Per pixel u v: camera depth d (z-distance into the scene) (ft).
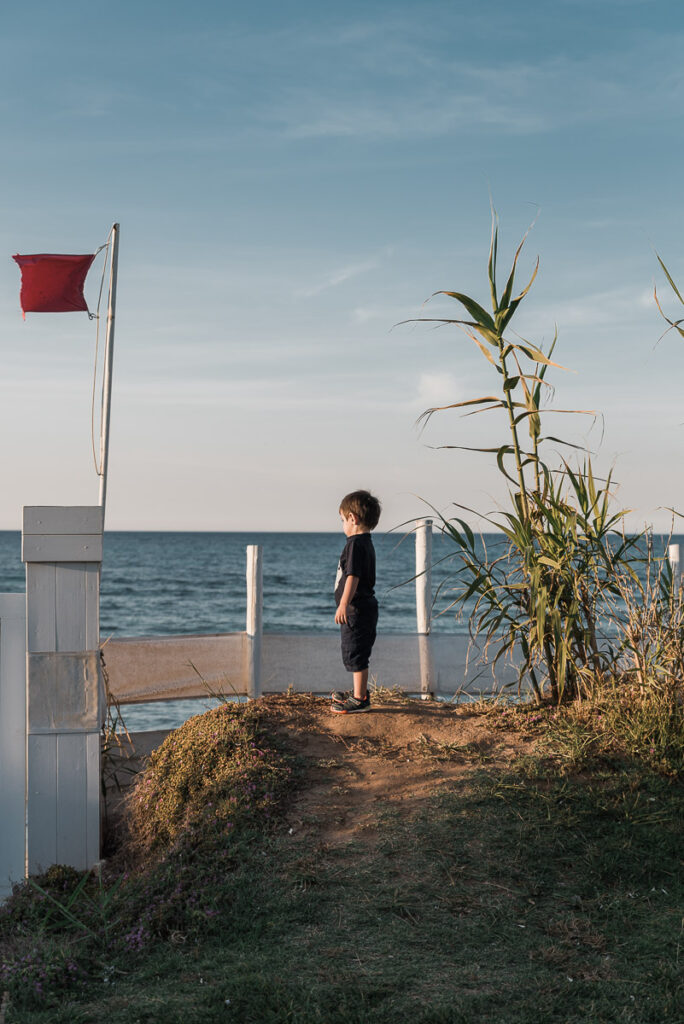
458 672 23.62
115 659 21.74
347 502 18.99
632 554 18.89
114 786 19.94
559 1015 10.03
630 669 18.19
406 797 15.58
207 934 12.30
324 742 17.88
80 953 11.94
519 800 15.25
